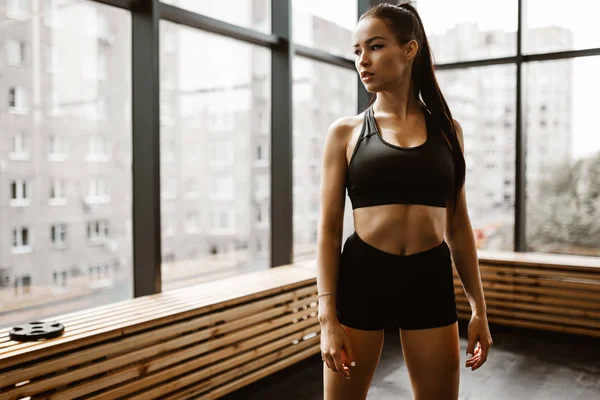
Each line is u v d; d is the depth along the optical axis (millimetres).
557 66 5484
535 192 5645
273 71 4801
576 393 3750
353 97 5848
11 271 2914
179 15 3783
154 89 3588
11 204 2889
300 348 4258
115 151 3533
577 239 5453
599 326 4844
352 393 1609
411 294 1572
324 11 5281
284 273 4449
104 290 3500
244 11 4438
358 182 1581
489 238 5836
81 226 3293
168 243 3859
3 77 2816
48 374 2562
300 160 5102
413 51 1560
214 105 4168
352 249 1619
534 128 5621
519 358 4480
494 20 5660
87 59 3277
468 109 5879
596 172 5348
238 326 3625
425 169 1538
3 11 2811
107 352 2793
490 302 5332
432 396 1602
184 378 3256
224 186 4324
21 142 2918
